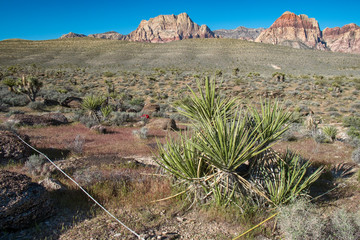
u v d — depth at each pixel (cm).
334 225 380
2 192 398
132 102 3181
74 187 570
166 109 2917
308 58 11481
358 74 7481
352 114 2541
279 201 463
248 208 453
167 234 395
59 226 413
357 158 859
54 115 1727
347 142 1210
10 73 5494
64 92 3566
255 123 510
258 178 483
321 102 3212
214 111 511
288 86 4353
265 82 4769
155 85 4694
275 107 503
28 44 13862
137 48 13812
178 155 528
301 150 1042
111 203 500
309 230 366
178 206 489
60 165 718
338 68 9494
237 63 10638
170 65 10031
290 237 371
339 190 585
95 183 588
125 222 429
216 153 447
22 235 385
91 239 377
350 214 409
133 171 685
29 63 9331
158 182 592
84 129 1529
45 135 1277
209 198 489
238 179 475
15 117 1526
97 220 434
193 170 496
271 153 502
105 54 12181
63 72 6269
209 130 464
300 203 407
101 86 4559
